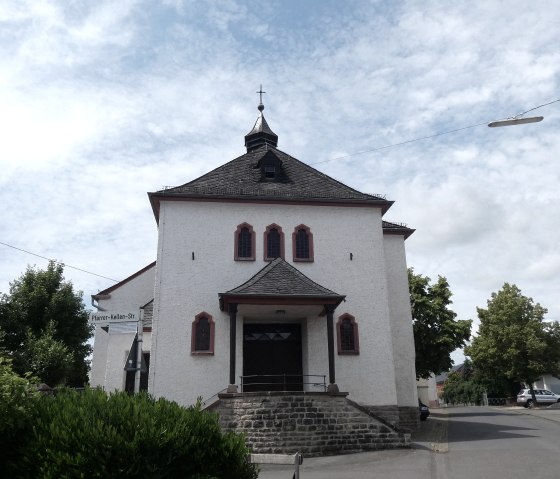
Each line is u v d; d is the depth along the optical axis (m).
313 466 13.83
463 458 13.92
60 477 6.31
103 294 24.58
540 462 12.74
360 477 11.85
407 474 12.04
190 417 7.66
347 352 20.41
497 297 43.19
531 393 40.44
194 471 7.31
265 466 14.09
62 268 31.41
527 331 40.31
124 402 7.48
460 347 32.78
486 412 34.66
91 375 23.38
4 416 6.63
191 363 19.38
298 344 21.19
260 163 23.45
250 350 20.86
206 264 20.67
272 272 19.73
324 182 23.70
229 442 7.88
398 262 24.02
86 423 6.74
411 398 22.31
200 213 21.31
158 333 19.56
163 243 20.70
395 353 22.83
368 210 22.44
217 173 23.53
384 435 16.27
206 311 20.08
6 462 6.59
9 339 28.47
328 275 21.30
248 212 21.64
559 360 41.03
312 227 21.88
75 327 30.86
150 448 6.85
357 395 20.05
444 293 33.34
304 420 15.95
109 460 6.52
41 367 25.12
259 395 16.08
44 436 6.62
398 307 23.41
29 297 29.67
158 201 21.55
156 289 20.06
